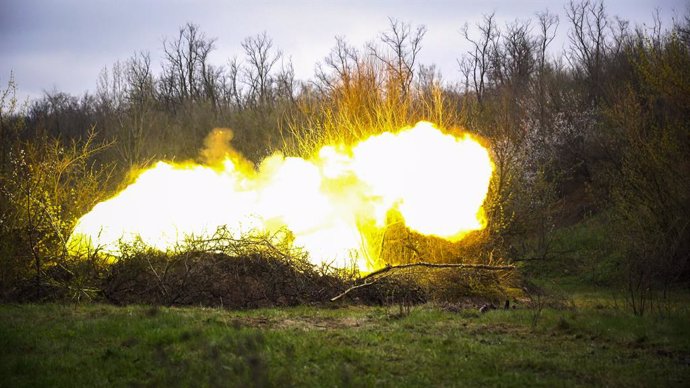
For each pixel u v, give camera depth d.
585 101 33.75
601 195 27.89
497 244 16.86
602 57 37.03
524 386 7.91
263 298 13.37
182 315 10.98
